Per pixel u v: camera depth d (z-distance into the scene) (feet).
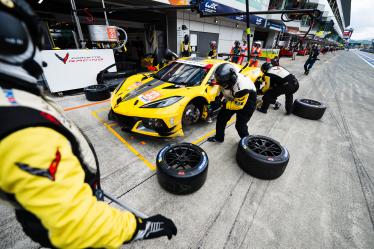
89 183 1.86
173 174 5.40
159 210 5.24
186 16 27.14
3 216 4.92
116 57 35.53
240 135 8.38
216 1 28.17
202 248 4.34
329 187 6.55
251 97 7.32
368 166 7.88
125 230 1.61
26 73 1.27
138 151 7.85
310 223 5.14
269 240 4.61
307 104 12.34
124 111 7.91
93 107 12.25
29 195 1.09
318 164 7.79
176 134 8.10
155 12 25.94
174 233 2.18
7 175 1.05
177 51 27.78
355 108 15.29
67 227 1.19
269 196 5.95
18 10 1.04
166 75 10.57
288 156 6.52
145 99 8.13
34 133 1.08
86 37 32.24
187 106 8.75
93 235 1.31
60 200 1.14
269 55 42.52
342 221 5.27
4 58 1.10
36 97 1.38
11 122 1.02
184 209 5.31
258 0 39.29
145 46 32.86
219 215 5.18
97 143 8.30
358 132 10.97
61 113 1.68
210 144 8.75
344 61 65.62
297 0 14.05
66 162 1.27
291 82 11.34
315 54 27.30
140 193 5.79
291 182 6.65
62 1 22.11
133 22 31.91
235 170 7.07
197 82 9.46
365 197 6.22
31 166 1.04
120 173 6.60
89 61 14.83
